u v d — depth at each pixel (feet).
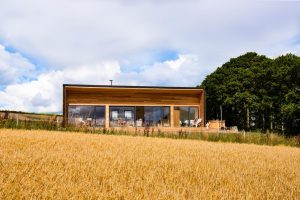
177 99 106.42
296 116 141.90
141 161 25.96
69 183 16.49
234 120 172.96
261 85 160.25
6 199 13.76
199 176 22.00
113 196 15.17
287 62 155.33
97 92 102.32
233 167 27.94
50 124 68.33
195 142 55.42
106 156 26.68
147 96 104.83
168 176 21.21
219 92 168.45
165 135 73.77
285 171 28.30
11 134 42.57
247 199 17.20
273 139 75.00
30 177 17.34
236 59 183.11
